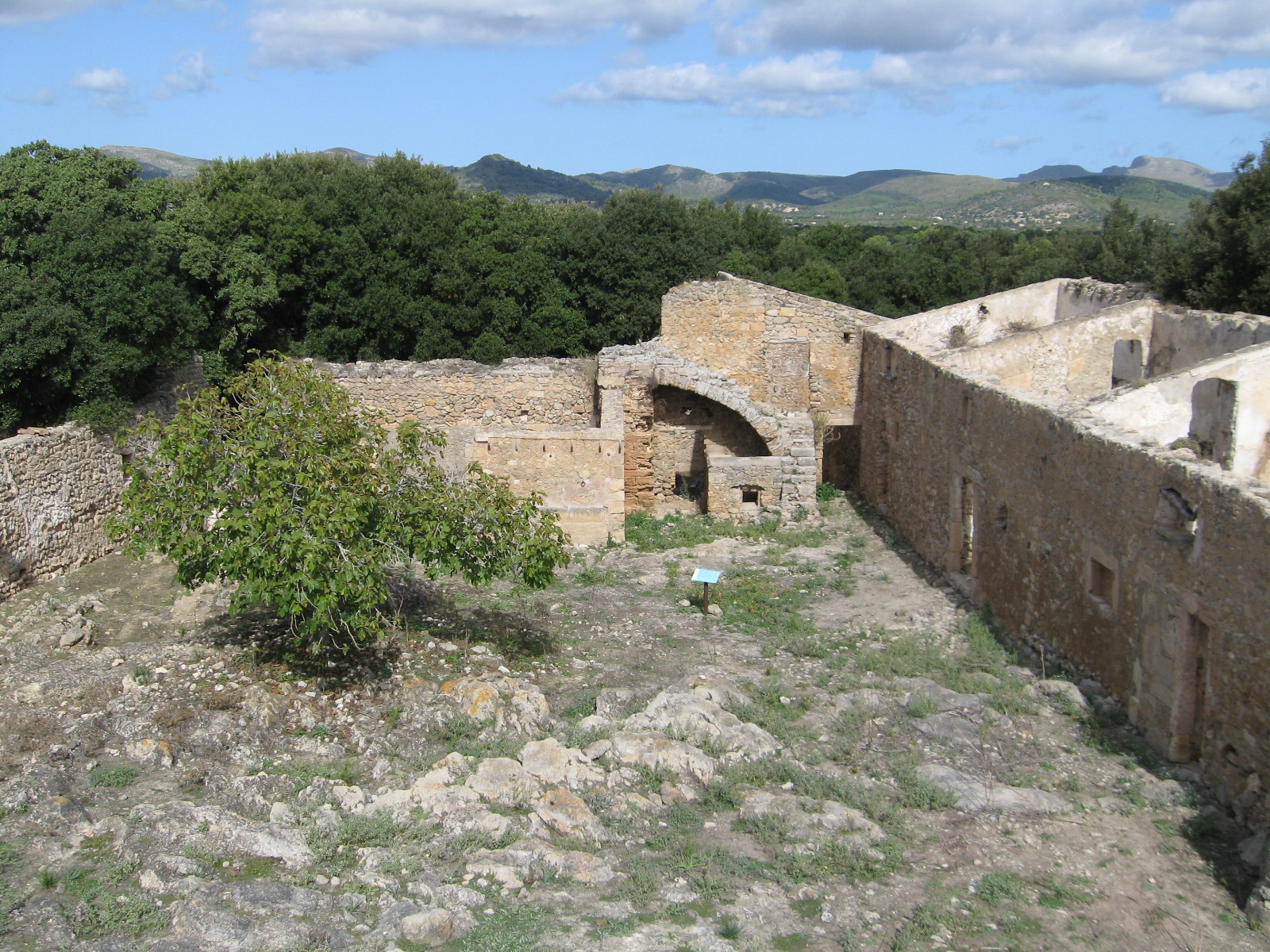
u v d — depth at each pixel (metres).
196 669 14.20
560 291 41.38
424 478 16.33
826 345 30.19
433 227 39.34
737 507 26.44
